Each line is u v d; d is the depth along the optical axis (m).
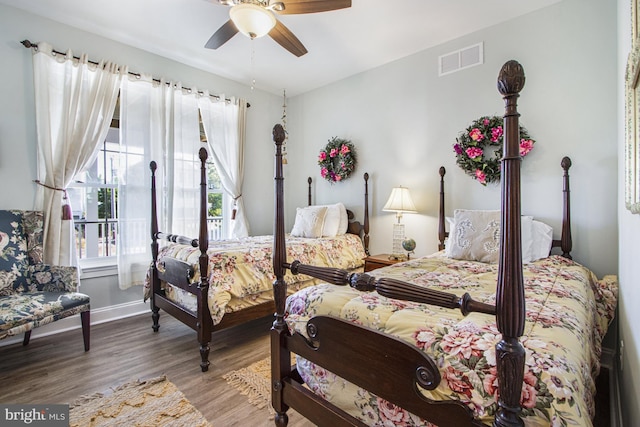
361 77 3.83
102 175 3.14
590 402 0.95
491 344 0.90
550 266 2.05
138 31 2.91
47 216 2.66
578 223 2.40
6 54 2.55
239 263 2.41
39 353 2.37
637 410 1.18
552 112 2.51
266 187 4.53
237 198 4.04
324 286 1.50
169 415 1.69
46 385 1.95
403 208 3.16
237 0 1.94
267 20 2.02
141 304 3.29
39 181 2.67
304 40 3.06
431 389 0.92
